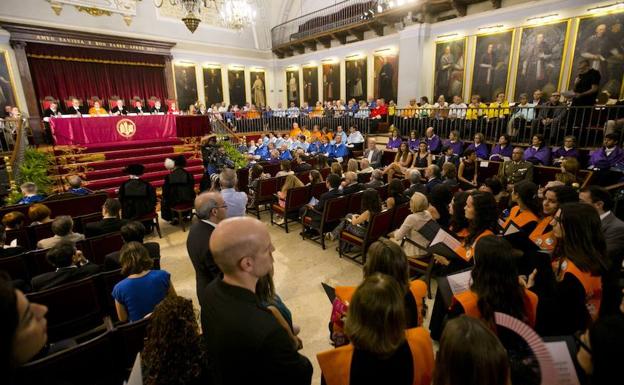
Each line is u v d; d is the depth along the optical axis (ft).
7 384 2.34
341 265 13.78
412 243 10.82
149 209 17.02
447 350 3.14
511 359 3.93
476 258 5.11
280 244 16.10
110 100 41.45
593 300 5.47
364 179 20.44
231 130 38.68
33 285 8.49
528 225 8.72
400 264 5.33
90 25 38.81
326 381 4.08
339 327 5.60
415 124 30.91
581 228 5.62
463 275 6.40
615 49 24.49
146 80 44.52
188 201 18.66
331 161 28.78
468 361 2.97
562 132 21.70
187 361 4.16
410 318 5.41
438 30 34.96
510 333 4.48
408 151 25.66
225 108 47.75
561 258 6.39
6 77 34.01
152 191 17.22
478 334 3.06
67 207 17.43
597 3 24.86
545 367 3.71
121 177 25.38
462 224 9.56
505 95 30.86
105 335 5.69
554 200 8.11
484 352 2.96
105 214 12.68
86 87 40.16
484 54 31.78
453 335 3.13
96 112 35.37
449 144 24.95
